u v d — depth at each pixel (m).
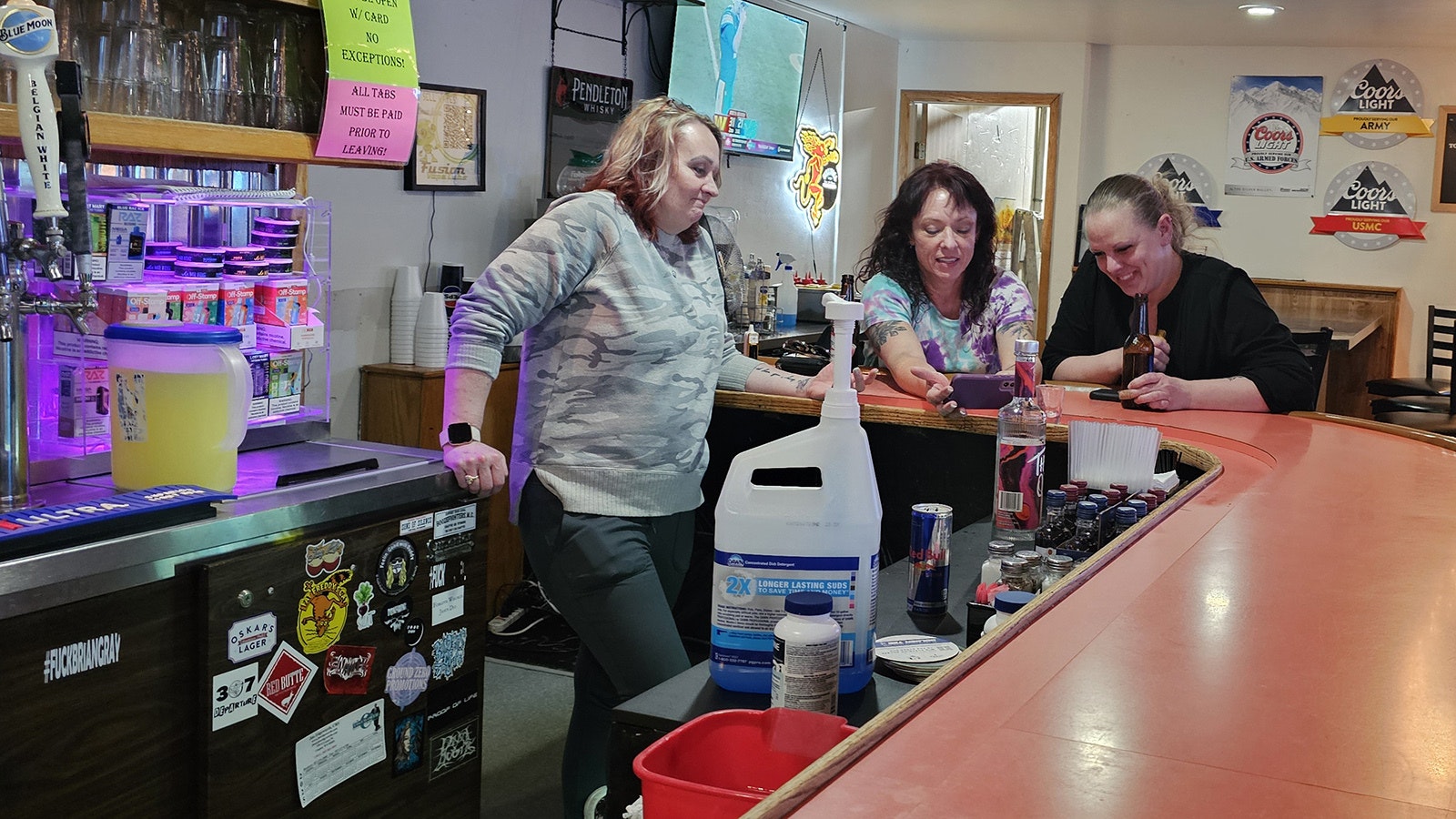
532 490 2.26
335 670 2.16
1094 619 1.16
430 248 4.72
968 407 2.62
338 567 2.14
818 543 1.32
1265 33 7.70
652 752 0.97
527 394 2.30
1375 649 1.08
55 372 2.15
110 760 1.80
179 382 1.99
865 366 3.12
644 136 2.25
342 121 2.54
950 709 0.92
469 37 4.78
